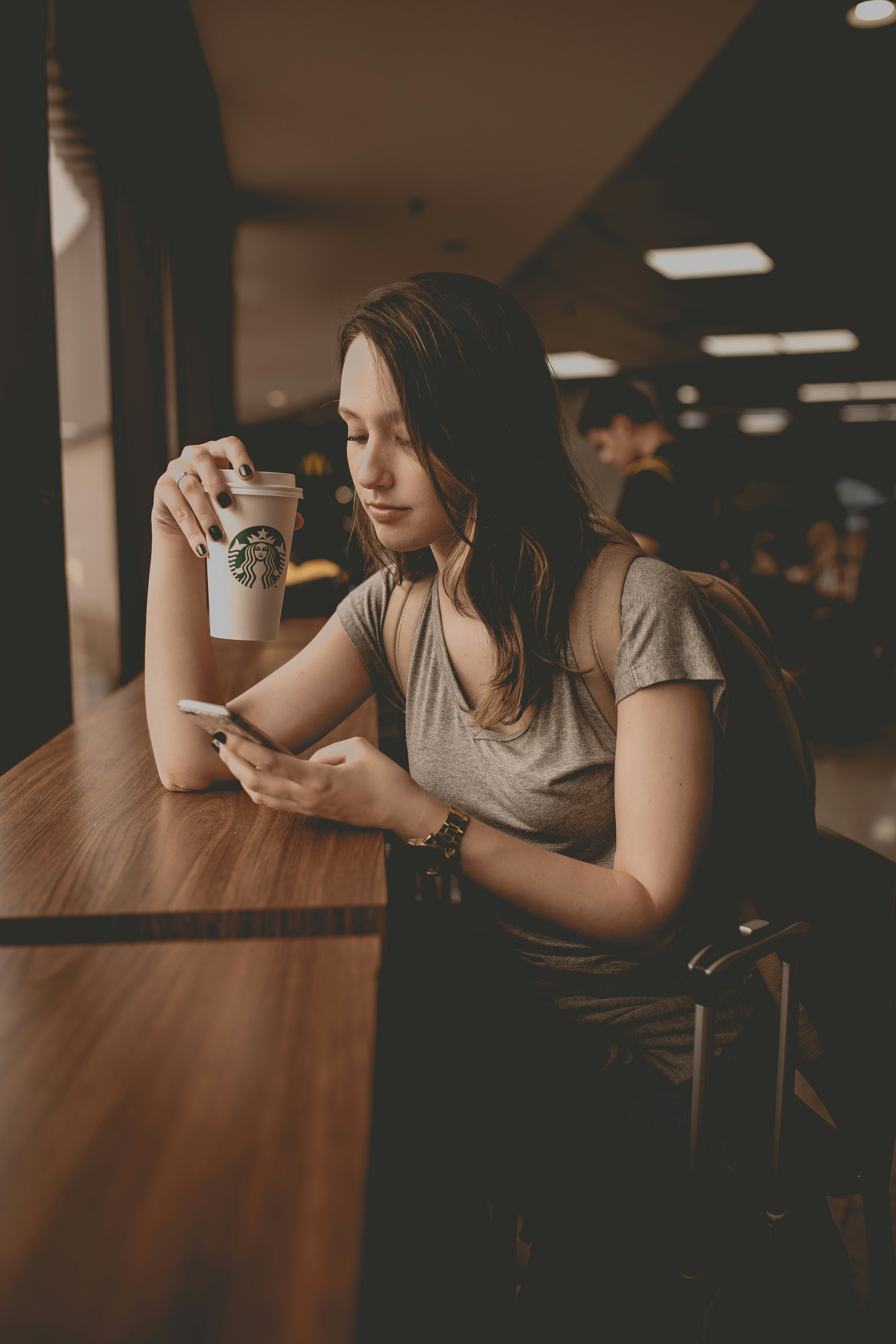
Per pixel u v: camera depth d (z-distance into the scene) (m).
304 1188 0.38
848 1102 1.02
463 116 4.14
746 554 6.86
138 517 2.96
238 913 0.67
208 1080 0.46
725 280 7.15
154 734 1.04
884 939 0.99
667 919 0.86
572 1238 0.88
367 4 3.13
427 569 1.10
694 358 10.36
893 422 14.12
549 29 3.39
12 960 0.60
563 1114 0.90
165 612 1.05
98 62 2.35
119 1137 0.42
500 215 5.56
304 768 0.84
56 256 1.74
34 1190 0.38
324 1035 0.50
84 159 2.56
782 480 13.80
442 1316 0.96
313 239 5.98
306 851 0.81
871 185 5.13
